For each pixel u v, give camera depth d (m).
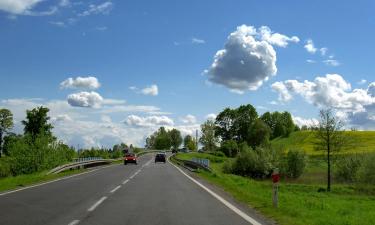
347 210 17.16
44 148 46.28
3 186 24.27
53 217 12.64
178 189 22.75
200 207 15.16
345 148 48.84
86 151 97.62
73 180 29.75
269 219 12.45
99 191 21.42
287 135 166.25
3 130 102.62
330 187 48.53
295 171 62.12
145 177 33.44
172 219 12.32
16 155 45.56
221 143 165.62
